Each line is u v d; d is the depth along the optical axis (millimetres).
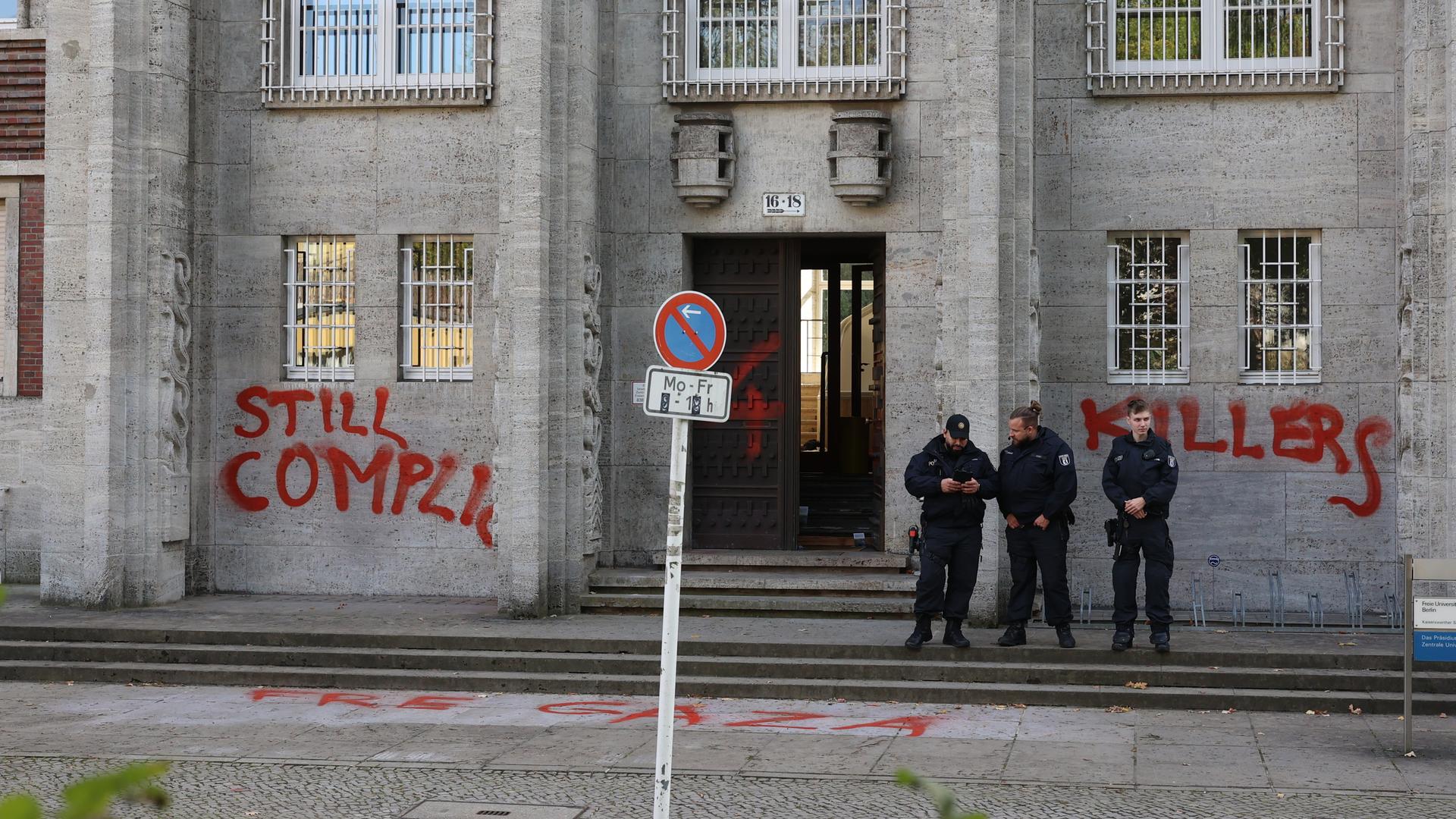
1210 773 8867
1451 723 10414
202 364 15469
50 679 12336
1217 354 14258
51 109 14797
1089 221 14422
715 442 15281
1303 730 10156
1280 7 14234
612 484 15039
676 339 8008
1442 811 7902
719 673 11820
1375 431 14016
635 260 14977
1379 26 14047
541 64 13742
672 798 8305
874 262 15500
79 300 14711
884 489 14758
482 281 15195
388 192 15297
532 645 12391
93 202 14469
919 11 14648
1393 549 13953
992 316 13148
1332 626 13125
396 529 15250
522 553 13625
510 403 13789
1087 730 10195
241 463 15461
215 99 15531
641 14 14969
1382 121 14039
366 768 9055
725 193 14797
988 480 11820
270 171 15445
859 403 18078
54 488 14648
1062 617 11828
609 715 10836
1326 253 14125
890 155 14570
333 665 12320
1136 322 14469
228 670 12148
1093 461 14383
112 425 14406
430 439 15203
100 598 14320
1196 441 14281
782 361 15180
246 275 15461
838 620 13500
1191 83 14203
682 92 14852
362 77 15312
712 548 15266
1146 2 14383
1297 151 14172
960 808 7977
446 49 15242
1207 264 14281
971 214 13195
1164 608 11570
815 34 14836
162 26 14773
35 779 8773
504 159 13898
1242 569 14203
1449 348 12688
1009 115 13328
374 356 15289
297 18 15438
